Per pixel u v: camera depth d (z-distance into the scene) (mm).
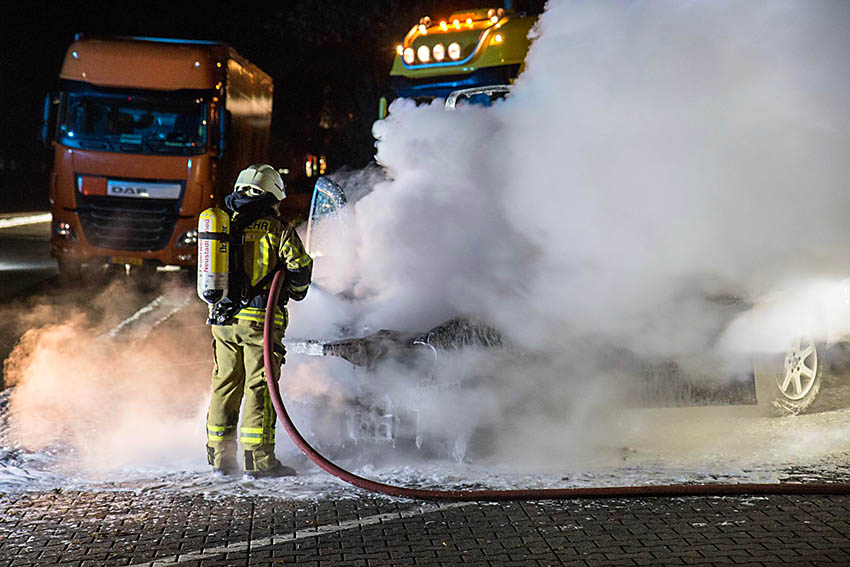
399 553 4234
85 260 14680
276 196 5574
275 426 5535
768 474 5383
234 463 5504
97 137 14477
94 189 14398
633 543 4324
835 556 4141
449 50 9719
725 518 4641
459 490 5094
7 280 15180
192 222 14508
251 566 4098
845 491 5000
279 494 5070
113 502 4961
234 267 5371
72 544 4363
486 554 4215
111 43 14773
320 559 4172
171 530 4539
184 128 14555
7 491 5137
